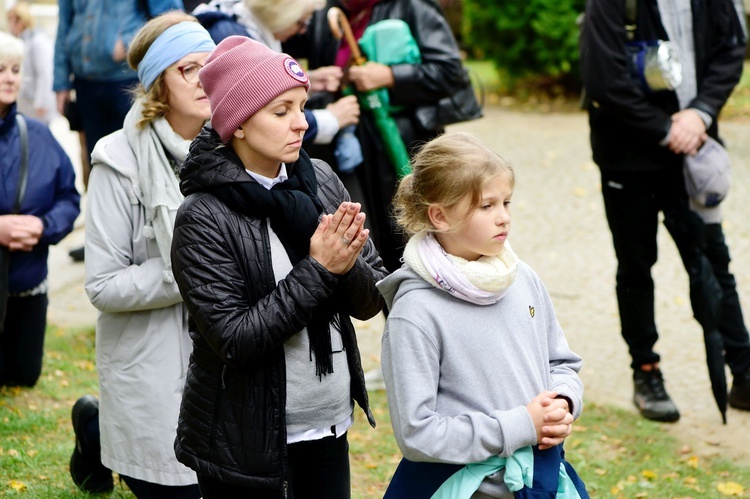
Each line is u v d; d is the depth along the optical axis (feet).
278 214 9.96
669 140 17.94
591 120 19.20
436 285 9.28
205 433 10.02
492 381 9.32
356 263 10.32
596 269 29.40
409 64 18.51
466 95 19.21
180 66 12.28
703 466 17.80
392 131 18.48
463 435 9.04
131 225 12.64
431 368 9.24
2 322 17.56
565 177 39.78
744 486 16.94
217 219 9.87
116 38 21.13
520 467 9.21
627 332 19.83
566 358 10.14
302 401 10.18
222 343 9.62
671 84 17.93
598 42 17.95
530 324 9.66
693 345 23.50
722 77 18.43
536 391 9.52
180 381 12.68
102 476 15.14
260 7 17.12
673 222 18.81
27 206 17.89
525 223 34.04
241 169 9.96
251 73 9.73
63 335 23.22
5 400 19.03
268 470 9.87
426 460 9.16
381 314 25.71
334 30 18.47
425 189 9.35
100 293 12.44
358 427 19.20
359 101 18.67
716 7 18.43
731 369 20.01
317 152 18.60
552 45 54.60
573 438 18.79
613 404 20.44
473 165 9.12
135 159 12.66
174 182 12.45
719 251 19.49
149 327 12.60
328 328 10.26
